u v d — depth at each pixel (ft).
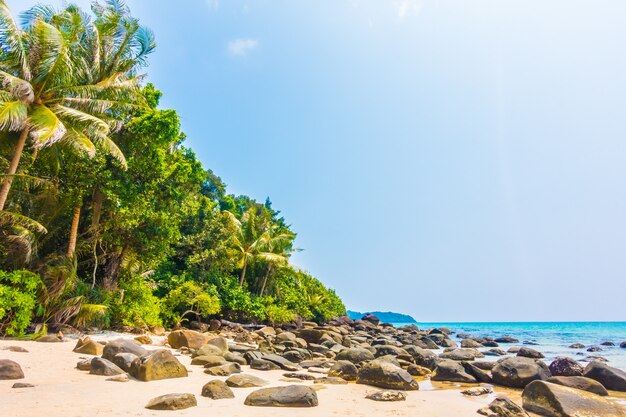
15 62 52.90
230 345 52.85
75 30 60.34
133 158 67.36
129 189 64.54
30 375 26.89
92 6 68.69
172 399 20.34
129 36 67.82
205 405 21.29
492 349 80.94
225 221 120.98
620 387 34.35
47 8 59.77
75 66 58.08
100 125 54.34
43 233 59.57
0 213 47.98
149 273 89.56
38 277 49.60
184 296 84.89
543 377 34.50
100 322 58.75
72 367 30.50
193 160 86.74
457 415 22.48
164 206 73.26
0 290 44.39
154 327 68.80
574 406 23.72
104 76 65.77
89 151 51.80
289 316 116.98
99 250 73.20
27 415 17.51
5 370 25.32
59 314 52.37
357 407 23.00
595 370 36.01
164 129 68.23
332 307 181.78
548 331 217.15
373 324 166.91
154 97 81.00
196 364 37.37
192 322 85.40
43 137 45.65
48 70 53.26
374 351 59.26
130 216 66.90
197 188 87.51
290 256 142.61
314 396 23.09
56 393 22.08
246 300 104.32
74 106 57.98
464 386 34.27
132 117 72.38
